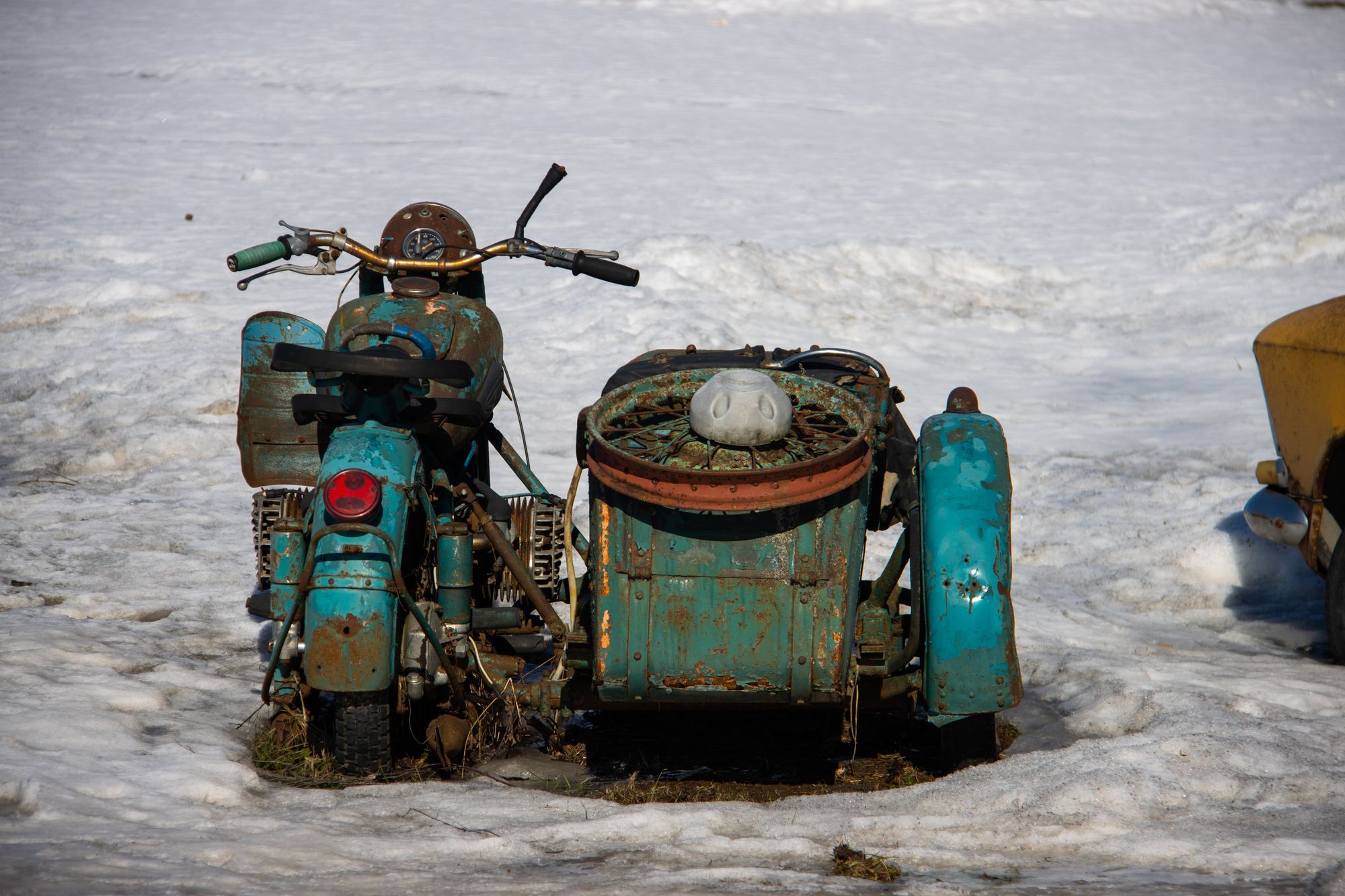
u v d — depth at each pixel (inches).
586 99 4881.9
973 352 2033.7
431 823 589.6
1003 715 804.0
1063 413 1701.5
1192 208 3102.9
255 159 3599.9
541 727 754.2
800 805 625.3
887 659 676.1
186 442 1450.5
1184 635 992.2
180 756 653.9
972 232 2842.0
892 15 7568.9
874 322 2140.7
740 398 617.3
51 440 1499.8
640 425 682.2
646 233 2659.9
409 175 3380.9
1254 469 1403.8
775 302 2149.4
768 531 617.0
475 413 699.4
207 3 6899.6
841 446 639.8
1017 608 1023.6
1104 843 573.6
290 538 660.7
